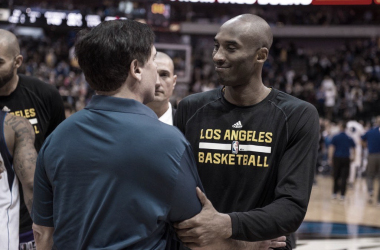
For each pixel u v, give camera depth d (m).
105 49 1.31
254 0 21.73
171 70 2.91
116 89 1.37
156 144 1.30
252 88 1.82
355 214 7.25
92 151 1.31
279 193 1.64
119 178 1.28
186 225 1.36
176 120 2.01
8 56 2.33
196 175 1.40
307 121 1.75
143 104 1.41
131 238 1.26
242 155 1.81
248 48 1.74
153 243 1.31
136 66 1.36
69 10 20.97
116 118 1.33
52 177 1.37
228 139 1.84
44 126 2.68
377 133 8.57
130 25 1.37
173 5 23.70
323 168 12.92
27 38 21.03
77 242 1.31
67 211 1.32
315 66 20.27
